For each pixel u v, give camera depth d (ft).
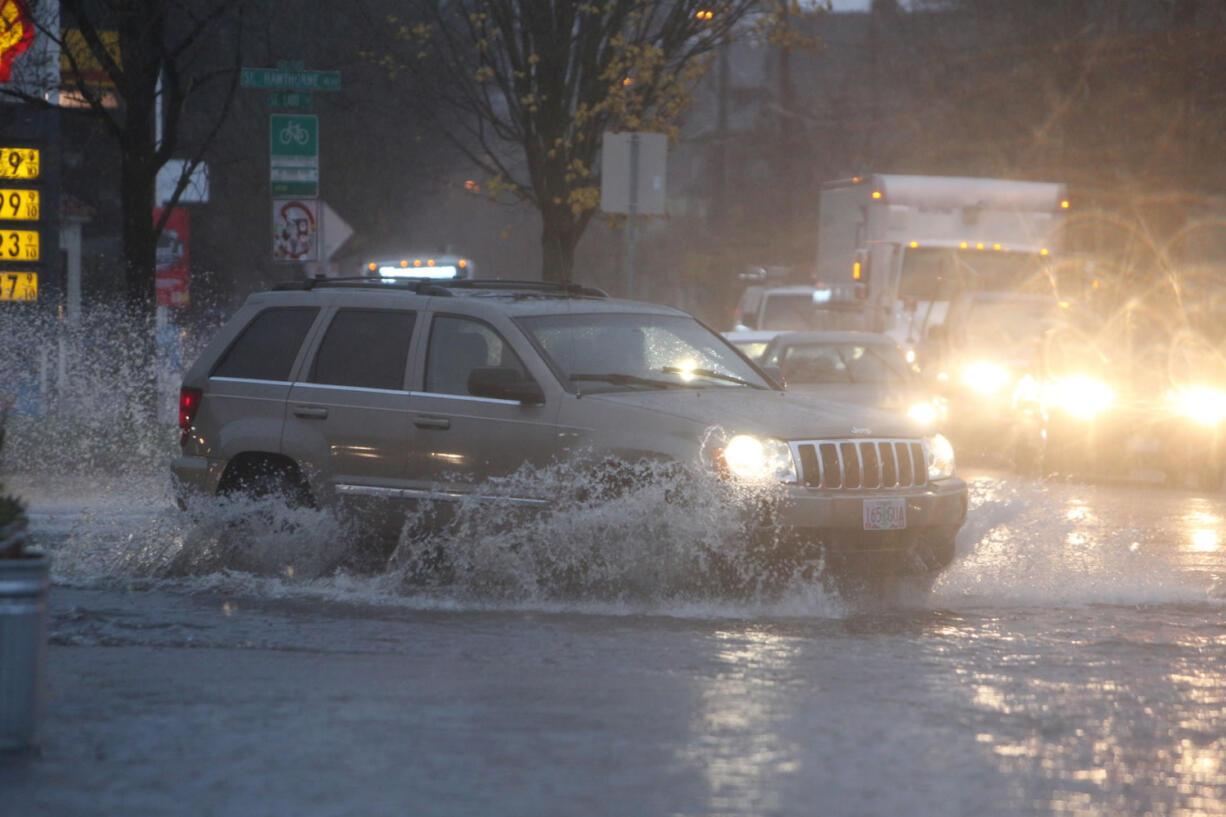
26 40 233.96
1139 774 67.31
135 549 130.00
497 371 113.19
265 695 79.20
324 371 124.98
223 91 339.77
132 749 67.97
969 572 125.39
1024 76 431.84
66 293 321.52
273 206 205.46
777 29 256.73
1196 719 77.82
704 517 105.70
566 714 75.41
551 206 251.19
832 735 72.18
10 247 234.17
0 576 66.28
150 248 234.79
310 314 128.26
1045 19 425.28
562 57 245.04
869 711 77.25
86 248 347.56
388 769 65.16
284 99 205.67
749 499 105.40
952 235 329.72
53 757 66.49
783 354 222.28
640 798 61.52
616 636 96.99
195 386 131.44
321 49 261.03
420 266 260.21
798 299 444.14
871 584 115.65
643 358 120.78
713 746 69.67
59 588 115.44
